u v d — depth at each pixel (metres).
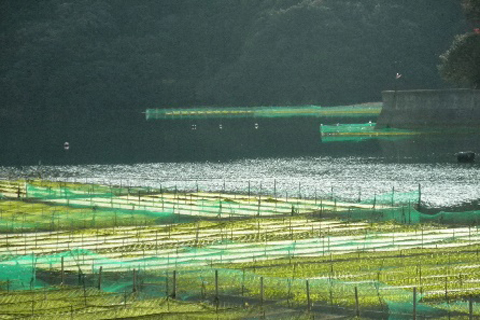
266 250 183.38
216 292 143.50
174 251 184.50
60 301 143.75
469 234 195.25
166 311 136.75
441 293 145.75
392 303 140.00
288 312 136.38
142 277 158.25
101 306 139.62
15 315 135.62
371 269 161.88
